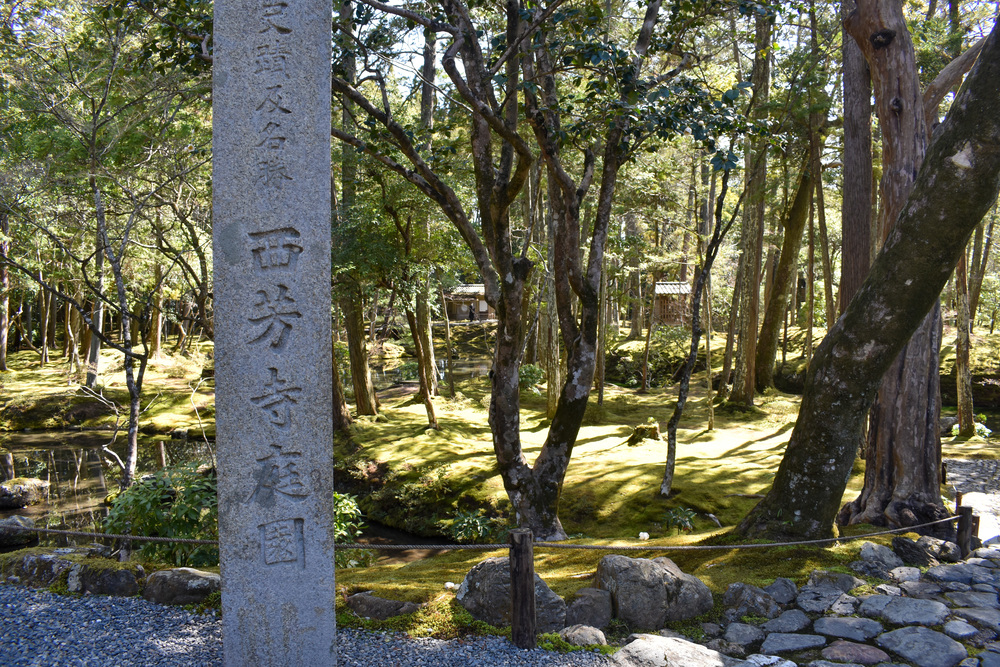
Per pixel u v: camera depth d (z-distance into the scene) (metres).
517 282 8.97
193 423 19.98
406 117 14.39
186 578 5.11
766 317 21.61
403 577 6.02
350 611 4.90
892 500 7.44
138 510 6.77
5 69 8.64
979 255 21.72
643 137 8.73
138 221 11.18
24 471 15.61
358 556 8.68
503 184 8.95
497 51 8.02
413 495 12.66
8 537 9.96
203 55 7.50
